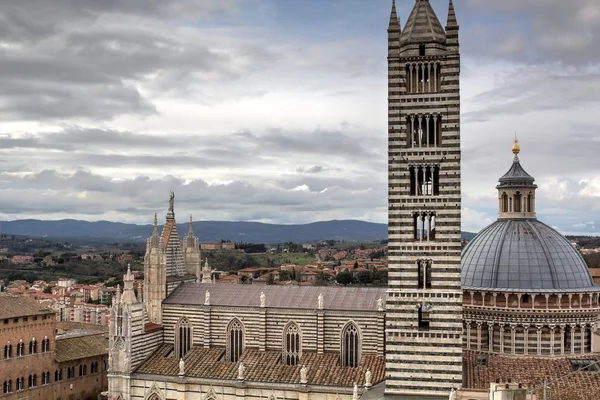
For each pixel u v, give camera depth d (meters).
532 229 106.62
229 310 121.69
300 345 116.69
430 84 92.44
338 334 114.50
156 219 131.62
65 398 145.25
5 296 140.75
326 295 119.88
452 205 91.38
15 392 133.25
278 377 112.00
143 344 121.62
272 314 118.69
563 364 95.94
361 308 114.38
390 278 93.00
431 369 91.81
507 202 109.88
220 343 122.56
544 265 102.44
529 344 100.44
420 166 92.44
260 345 119.06
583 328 100.75
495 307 101.88
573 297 100.38
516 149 111.94
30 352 137.38
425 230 92.56
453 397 80.31
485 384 92.50
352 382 107.25
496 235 108.00
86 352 151.12
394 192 92.94
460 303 91.06
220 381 113.75
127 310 118.56
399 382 92.69
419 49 92.31
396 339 92.81
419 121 92.69
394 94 93.00
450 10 92.12
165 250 133.00
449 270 91.38
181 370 115.75
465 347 105.38
